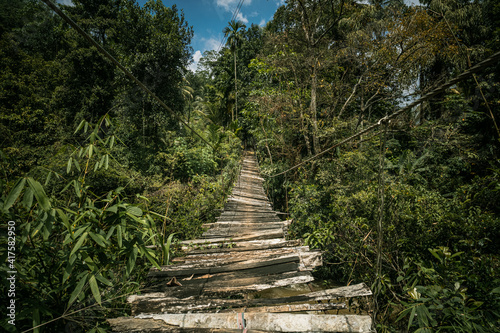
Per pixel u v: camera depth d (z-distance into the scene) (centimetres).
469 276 284
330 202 759
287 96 1107
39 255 181
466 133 906
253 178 1216
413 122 951
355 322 205
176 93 1483
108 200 197
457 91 868
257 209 719
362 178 771
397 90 983
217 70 2495
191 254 397
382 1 1125
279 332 203
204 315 219
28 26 1239
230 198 827
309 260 333
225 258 358
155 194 745
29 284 178
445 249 301
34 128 1033
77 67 1207
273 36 1169
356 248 440
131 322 210
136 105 1318
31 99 1112
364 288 235
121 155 1168
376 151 892
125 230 189
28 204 139
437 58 962
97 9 1379
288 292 509
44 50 1415
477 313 252
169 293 261
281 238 467
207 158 1352
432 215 412
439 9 832
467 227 367
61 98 1201
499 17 859
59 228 194
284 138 1197
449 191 779
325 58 1102
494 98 766
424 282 325
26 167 646
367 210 501
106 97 1252
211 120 2183
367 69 1003
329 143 1023
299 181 1016
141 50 1332
